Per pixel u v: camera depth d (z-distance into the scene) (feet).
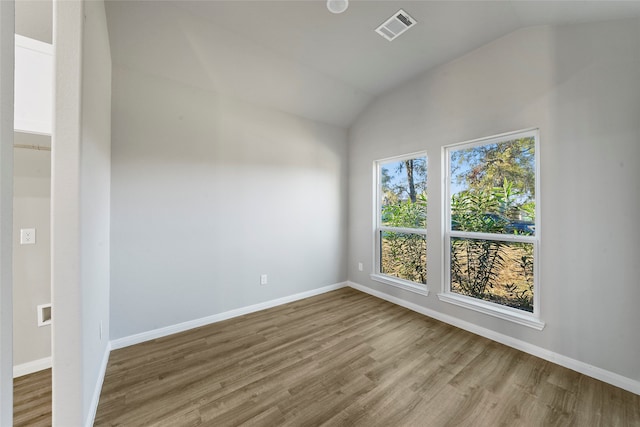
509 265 7.92
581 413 5.16
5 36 1.81
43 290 6.56
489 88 8.08
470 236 8.79
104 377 6.24
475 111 8.41
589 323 6.33
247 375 6.35
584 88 6.39
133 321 7.80
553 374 6.36
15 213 6.27
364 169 12.55
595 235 6.26
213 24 7.34
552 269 6.91
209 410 5.27
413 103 10.30
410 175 10.85
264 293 10.57
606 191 6.11
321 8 6.75
